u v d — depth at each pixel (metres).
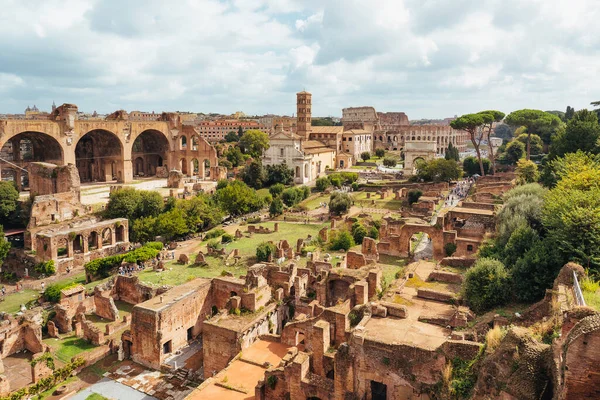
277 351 42.78
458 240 66.44
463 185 129.38
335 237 81.38
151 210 106.81
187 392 44.69
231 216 117.31
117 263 78.19
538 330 25.88
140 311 49.44
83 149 162.75
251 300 49.81
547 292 31.56
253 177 151.50
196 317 54.38
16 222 106.00
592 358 17.59
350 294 42.03
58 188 108.75
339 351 29.61
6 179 154.38
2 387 43.56
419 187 133.62
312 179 173.12
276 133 166.50
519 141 149.25
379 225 89.00
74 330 58.84
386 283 54.19
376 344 28.19
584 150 77.00
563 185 52.84
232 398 35.81
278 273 56.38
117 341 53.56
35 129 126.69
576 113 83.06
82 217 104.06
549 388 19.97
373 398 29.09
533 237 43.78
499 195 89.56
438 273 45.28
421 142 163.38
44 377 46.69
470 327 32.41
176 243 91.12
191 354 51.06
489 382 21.67
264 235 94.25
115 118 166.62
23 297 72.31
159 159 186.62
